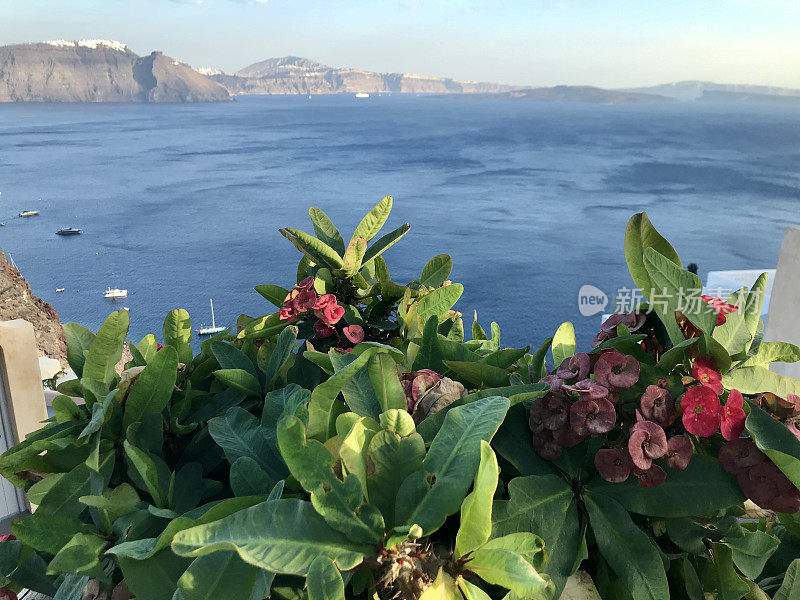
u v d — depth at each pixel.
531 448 0.60
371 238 1.13
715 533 0.57
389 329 1.01
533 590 0.42
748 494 0.55
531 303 58.69
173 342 0.82
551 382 0.59
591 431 0.54
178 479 0.63
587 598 0.55
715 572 0.60
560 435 0.57
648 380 0.59
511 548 0.48
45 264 72.31
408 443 0.51
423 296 1.00
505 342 49.09
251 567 0.46
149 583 0.49
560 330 0.75
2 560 0.63
